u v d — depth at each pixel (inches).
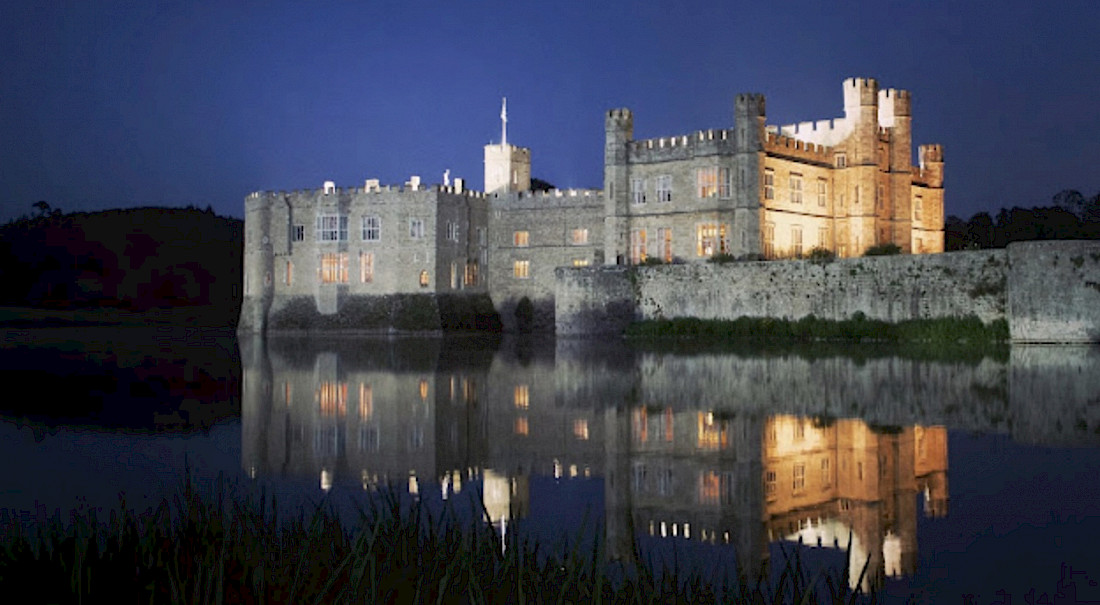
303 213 3329.2
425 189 3201.3
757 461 800.3
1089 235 3193.9
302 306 3316.9
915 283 2062.0
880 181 2819.9
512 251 3398.1
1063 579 486.3
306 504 674.2
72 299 4719.5
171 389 1414.9
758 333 2277.3
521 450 883.4
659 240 2768.2
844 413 1039.0
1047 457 778.8
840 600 440.8
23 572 458.9
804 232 2733.8
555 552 510.0
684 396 1216.8
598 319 2566.4
